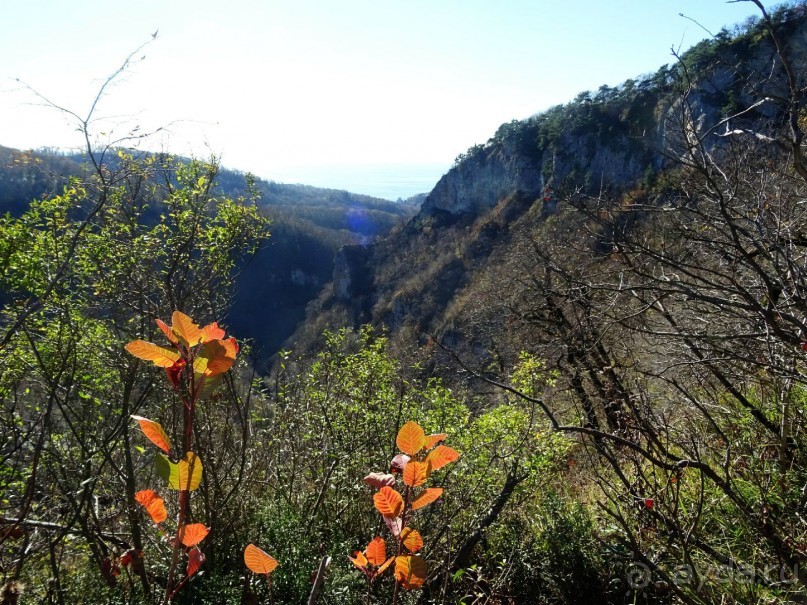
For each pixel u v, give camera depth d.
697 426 3.11
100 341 3.63
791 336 2.15
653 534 2.60
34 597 2.68
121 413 3.38
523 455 4.31
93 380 3.68
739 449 2.77
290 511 3.35
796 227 2.91
